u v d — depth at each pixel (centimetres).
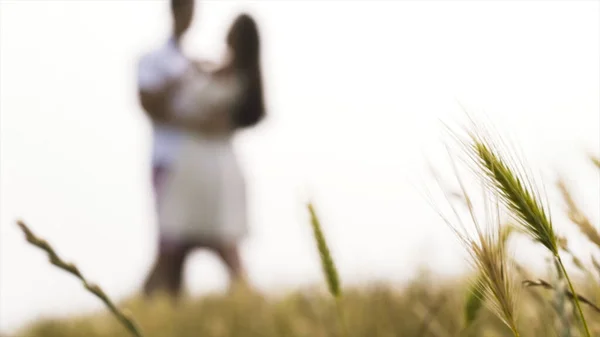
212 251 645
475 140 105
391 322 242
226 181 647
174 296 592
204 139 646
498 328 209
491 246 108
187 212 637
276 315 317
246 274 650
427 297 229
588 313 125
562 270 108
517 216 107
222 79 641
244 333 309
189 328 330
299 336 277
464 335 167
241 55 647
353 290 290
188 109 635
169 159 637
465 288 135
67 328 390
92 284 118
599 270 117
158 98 631
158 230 637
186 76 632
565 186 119
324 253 158
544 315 132
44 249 114
